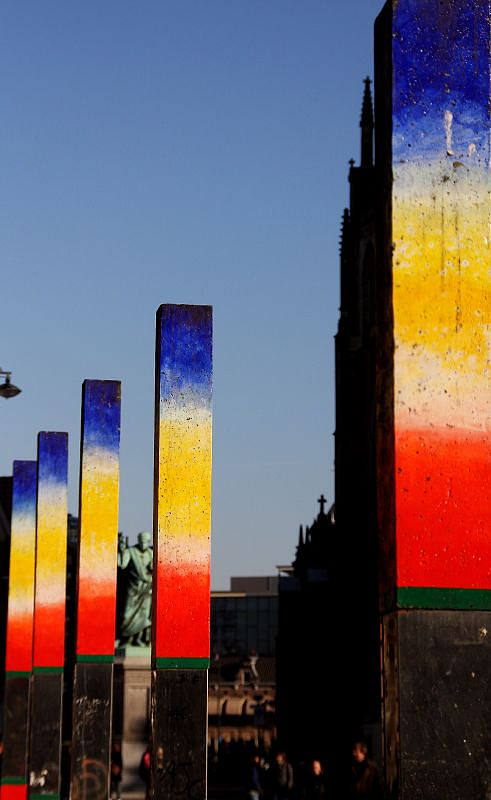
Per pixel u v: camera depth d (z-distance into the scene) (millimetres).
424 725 13195
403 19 13953
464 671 13305
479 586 13461
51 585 48375
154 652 28469
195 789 28203
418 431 13586
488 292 13773
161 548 28672
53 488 48406
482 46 14039
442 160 13867
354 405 127062
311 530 167875
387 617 13664
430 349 13664
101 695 39031
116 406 38781
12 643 57656
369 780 33156
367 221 128750
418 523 13500
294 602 145500
